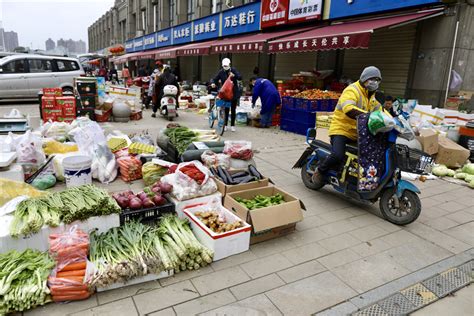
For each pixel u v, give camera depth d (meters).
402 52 9.59
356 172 4.27
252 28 15.10
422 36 8.89
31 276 2.60
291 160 6.68
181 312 2.54
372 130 3.82
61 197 3.30
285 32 12.66
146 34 30.88
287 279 2.99
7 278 2.50
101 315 2.48
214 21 18.23
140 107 11.87
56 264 2.70
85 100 9.39
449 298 2.86
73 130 5.75
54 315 2.46
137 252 2.88
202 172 3.92
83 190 3.47
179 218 3.56
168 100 10.36
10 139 4.73
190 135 5.65
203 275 3.00
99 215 3.24
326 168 4.51
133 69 34.91
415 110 8.08
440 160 6.43
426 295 2.86
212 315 2.52
